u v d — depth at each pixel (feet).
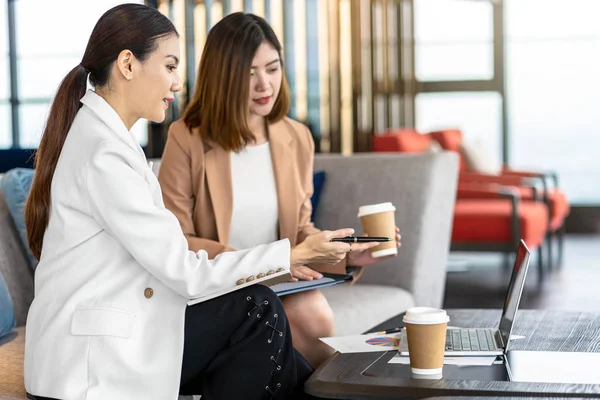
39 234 6.71
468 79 31.60
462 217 21.34
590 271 22.16
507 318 6.98
